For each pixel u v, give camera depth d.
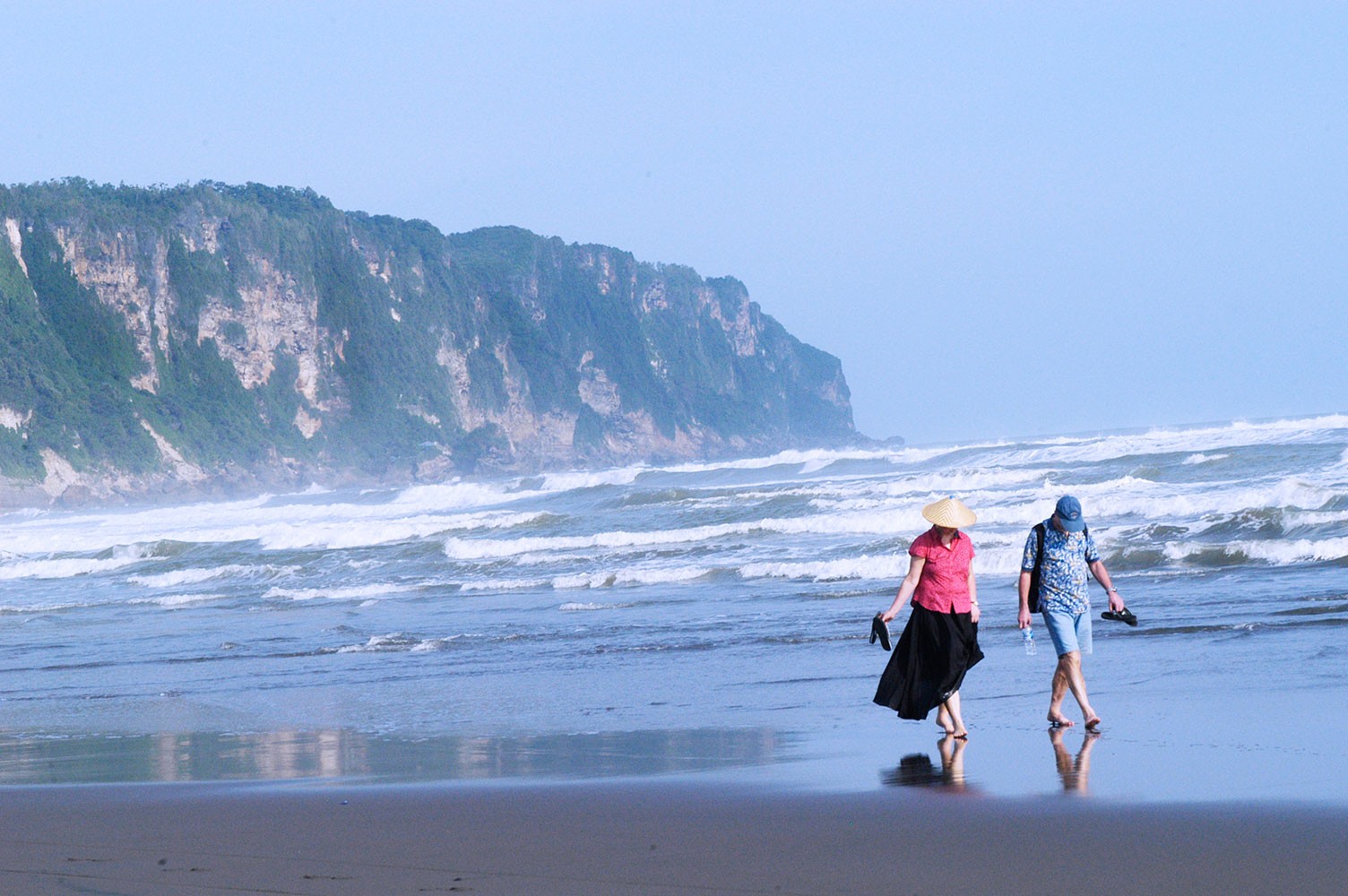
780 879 7.73
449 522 58.22
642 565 38.59
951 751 12.16
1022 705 14.76
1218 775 10.23
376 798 10.84
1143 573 28.80
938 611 12.78
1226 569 28.25
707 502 58.03
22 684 23.44
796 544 40.69
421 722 16.38
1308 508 35.28
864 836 8.75
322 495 147.75
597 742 14.03
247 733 16.19
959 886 7.45
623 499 67.94
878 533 42.31
